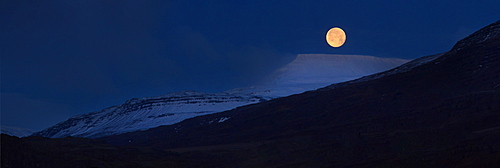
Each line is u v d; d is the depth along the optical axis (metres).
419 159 119.62
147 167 125.44
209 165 139.88
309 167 128.75
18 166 89.94
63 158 110.62
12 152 94.00
